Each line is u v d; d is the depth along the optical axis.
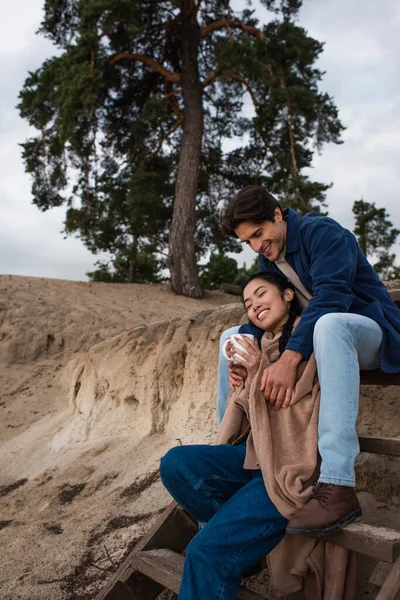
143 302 13.70
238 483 2.32
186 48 18.50
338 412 1.98
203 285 25.86
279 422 2.13
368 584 2.24
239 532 2.01
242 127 21.33
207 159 21.16
